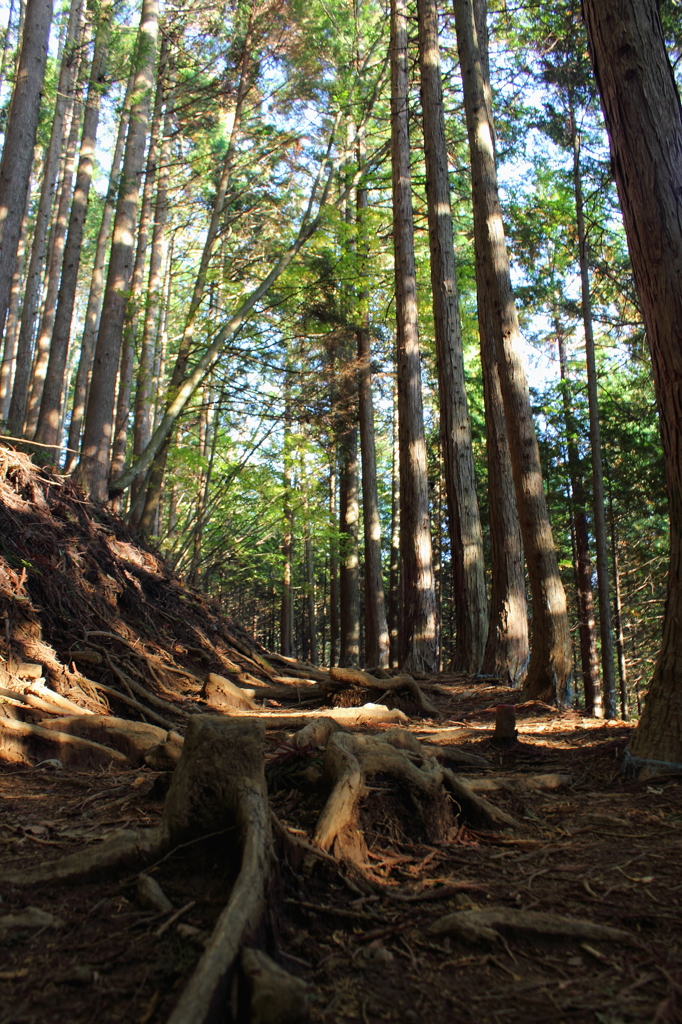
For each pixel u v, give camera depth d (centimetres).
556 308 1783
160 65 1428
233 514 1553
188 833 240
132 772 400
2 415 1919
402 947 195
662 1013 159
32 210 2711
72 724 441
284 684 863
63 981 170
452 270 1235
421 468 1252
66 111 2023
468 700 812
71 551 688
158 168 1223
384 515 3562
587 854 267
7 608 525
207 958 155
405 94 1388
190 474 1537
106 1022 154
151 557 886
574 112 1460
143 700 569
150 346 1567
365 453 1784
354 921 209
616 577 2089
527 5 1332
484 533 2173
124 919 203
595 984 175
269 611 4038
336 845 247
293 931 199
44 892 221
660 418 405
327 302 1466
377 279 1677
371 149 2009
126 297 1131
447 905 221
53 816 308
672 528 405
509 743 480
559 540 2584
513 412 780
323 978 178
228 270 1320
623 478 1842
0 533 598
